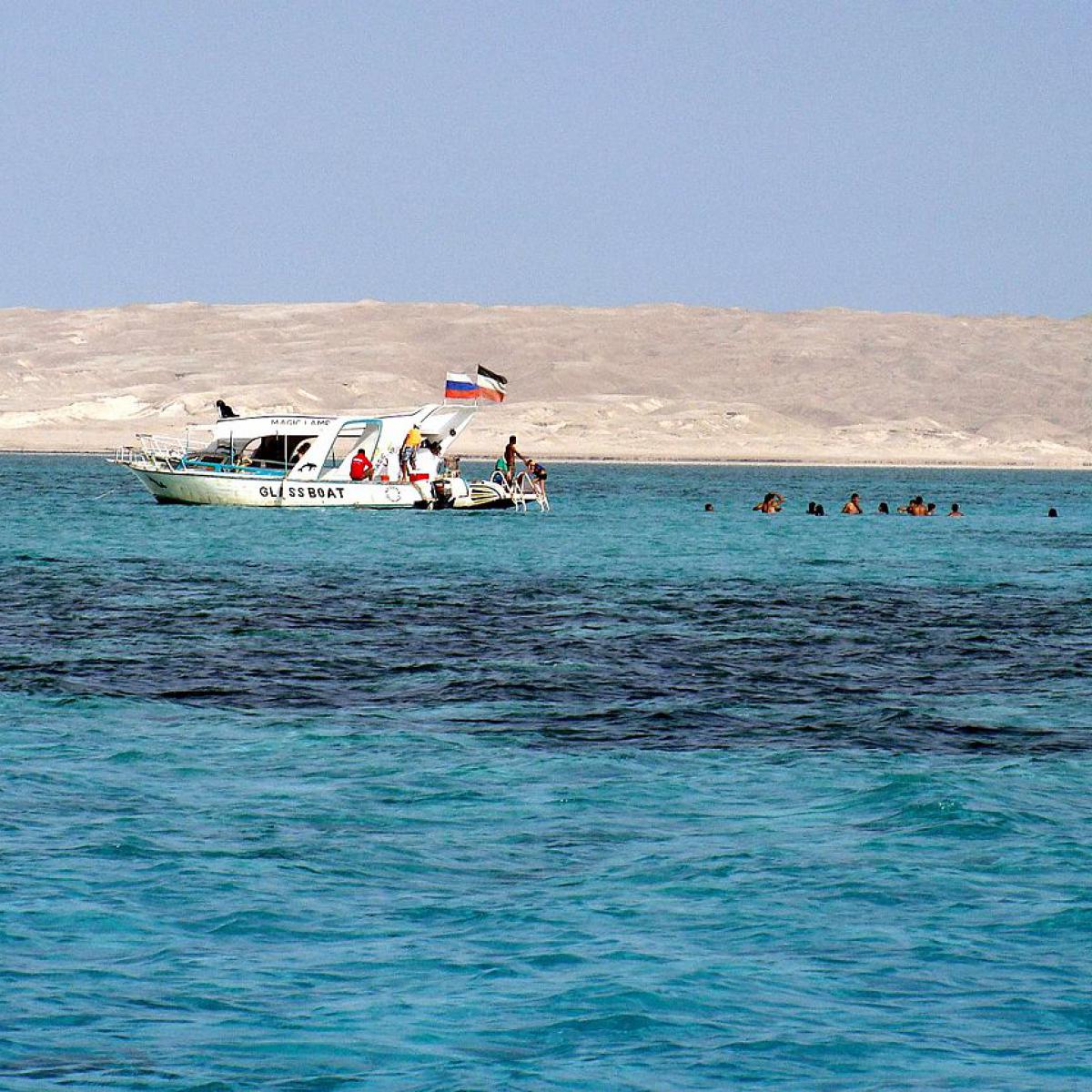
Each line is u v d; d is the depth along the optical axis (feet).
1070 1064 138.62
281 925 169.99
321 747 255.70
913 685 325.83
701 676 332.80
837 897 180.75
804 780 236.63
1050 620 441.27
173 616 416.67
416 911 175.22
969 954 163.53
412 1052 139.44
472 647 369.71
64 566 553.23
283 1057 138.00
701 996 152.05
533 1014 147.54
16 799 218.38
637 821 213.25
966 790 227.81
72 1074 134.00
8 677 316.40
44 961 158.40
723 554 652.07
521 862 193.67
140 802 219.00
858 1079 135.33
